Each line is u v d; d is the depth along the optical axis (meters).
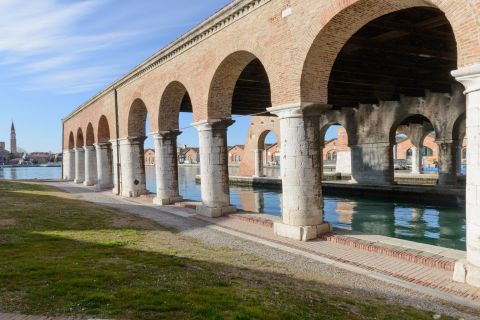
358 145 34.25
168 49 21.80
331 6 11.77
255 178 46.06
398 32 14.95
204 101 18.77
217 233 14.72
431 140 63.16
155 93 24.11
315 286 8.38
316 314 6.37
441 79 23.52
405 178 38.97
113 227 14.50
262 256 11.19
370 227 19.92
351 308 6.94
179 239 13.12
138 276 7.77
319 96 13.45
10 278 7.29
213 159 18.86
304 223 13.53
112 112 31.75
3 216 15.26
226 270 9.10
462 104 26.06
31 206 18.89
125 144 28.95
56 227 13.70
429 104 28.20
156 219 17.86
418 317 6.76
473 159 8.39
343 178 46.53
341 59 18.55
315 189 13.69
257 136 48.97
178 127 24.30
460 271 8.75
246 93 27.39
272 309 6.29
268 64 14.50
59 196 26.27
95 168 40.88
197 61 19.33
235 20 16.23
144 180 29.05
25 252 9.55
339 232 13.77
